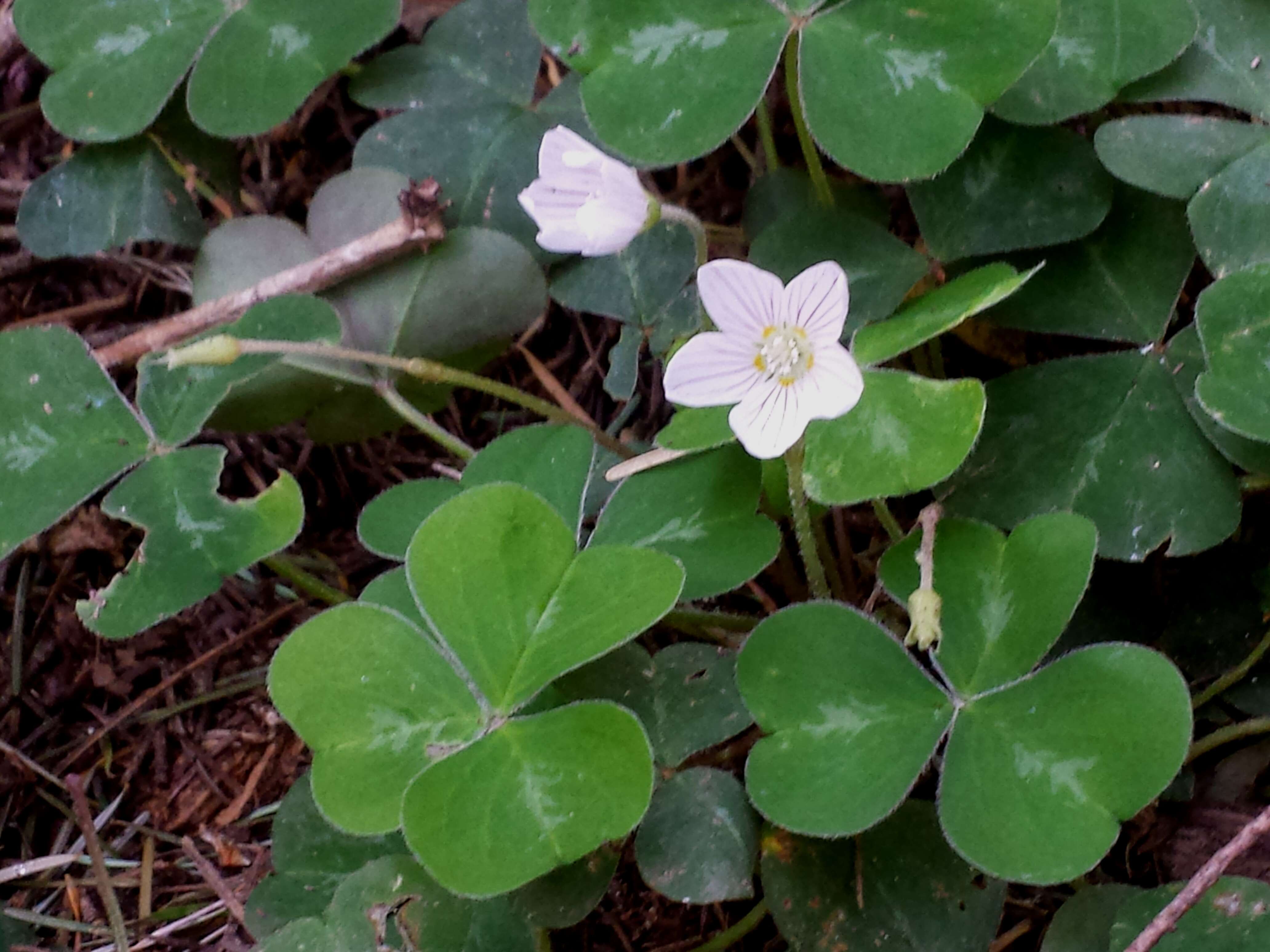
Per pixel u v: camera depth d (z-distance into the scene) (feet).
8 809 0.98
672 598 0.79
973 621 0.81
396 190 0.99
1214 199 0.88
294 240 0.99
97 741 1.01
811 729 0.80
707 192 1.11
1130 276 0.91
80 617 0.89
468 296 0.98
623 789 0.76
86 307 1.11
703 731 0.83
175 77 1.01
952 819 0.77
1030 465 0.89
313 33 0.99
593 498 0.96
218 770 1.00
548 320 1.11
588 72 0.90
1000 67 0.84
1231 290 0.84
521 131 1.02
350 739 0.80
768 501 0.90
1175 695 0.76
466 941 0.80
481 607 0.81
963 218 0.92
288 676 0.80
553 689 0.84
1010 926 0.87
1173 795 0.87
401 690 0.80
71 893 0.96
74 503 0.90
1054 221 0.91
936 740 0.79
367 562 1.06
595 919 0.90
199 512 0.89
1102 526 0.88
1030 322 0.92
